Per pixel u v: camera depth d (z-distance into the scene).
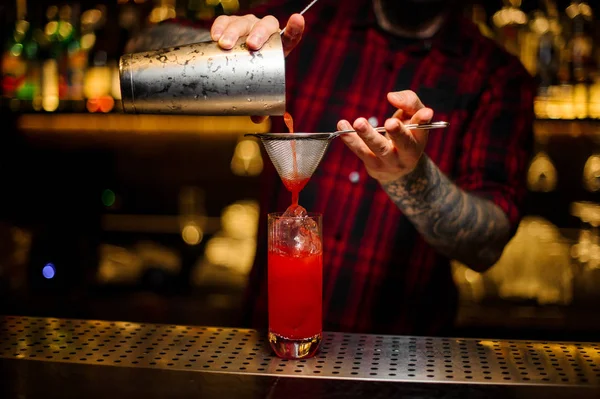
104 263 3.67
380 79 2.21
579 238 3.53
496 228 1.94
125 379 1.41
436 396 1.35
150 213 3.97
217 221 3.87
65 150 3.95
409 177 1.72
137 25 3.58
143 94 1.49
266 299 2.24
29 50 3.56
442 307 2.25
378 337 1.64
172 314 3.58
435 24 2.19
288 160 1.49
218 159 3.93
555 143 3.69
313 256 1.49
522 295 3.36
